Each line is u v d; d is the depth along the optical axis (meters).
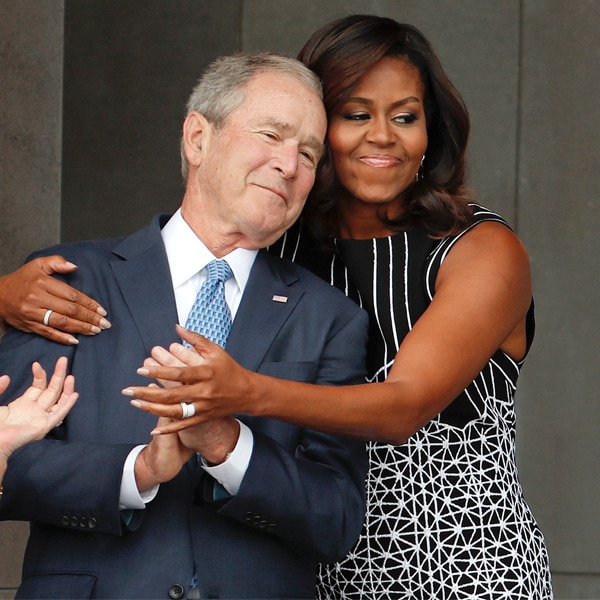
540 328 20.16
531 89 20.16
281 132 8.45
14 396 8.17
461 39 20.08
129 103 18.42
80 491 7.77
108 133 18.36
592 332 20.19
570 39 20.19
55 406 7.67
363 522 9.22
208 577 7.89
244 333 8.36
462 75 20.08
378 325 9.84
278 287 8.62
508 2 20.16
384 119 9.67
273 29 19.47
